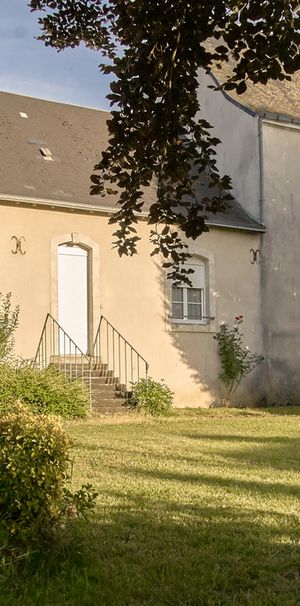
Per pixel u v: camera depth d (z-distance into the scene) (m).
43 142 15.98
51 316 13.87
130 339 14.88
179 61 4.14
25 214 13.86
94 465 7.00
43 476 3.73
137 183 4.60
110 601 3.42
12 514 3.71
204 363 15.90
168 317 15.40
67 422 11.39
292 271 17.41
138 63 4.10
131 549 4.21
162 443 8.84
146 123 4.28
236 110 17.66
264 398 16.67
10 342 13.00
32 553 3.71
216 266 16.25
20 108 16.92
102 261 14.66
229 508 5.20
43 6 4.84
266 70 4.08
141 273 15.11
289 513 5.08
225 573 3.80
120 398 13.35
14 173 14.41
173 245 5.05
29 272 13.78
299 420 12.61
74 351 14.32
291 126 17.56
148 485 5.98
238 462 7.38
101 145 16.91
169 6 3.95
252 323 16.66
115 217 4.86
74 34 4.93
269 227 17.06
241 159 17.55
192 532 4.57
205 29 4.02
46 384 11.63
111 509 5.11
